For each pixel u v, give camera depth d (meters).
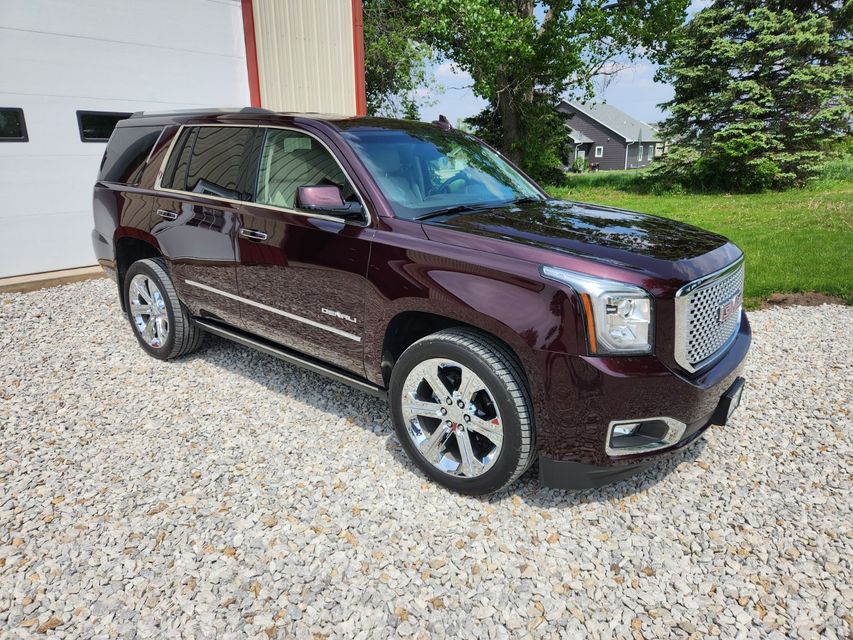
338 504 2.89
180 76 7.71
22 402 3.92
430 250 2.85
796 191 19.78
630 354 2.52
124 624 2.18
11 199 6.55
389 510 2.85
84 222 7.18
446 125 4.31
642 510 2.90
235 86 8.30
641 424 2.64
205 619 2.21
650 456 2.66
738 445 3.51
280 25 8.53
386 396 3.28
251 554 2.54
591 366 2.47
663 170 22.70
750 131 20.34
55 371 4.42
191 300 4.22
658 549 2.63
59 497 2.91
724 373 2.82
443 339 2.79
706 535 2.72
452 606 2.30
